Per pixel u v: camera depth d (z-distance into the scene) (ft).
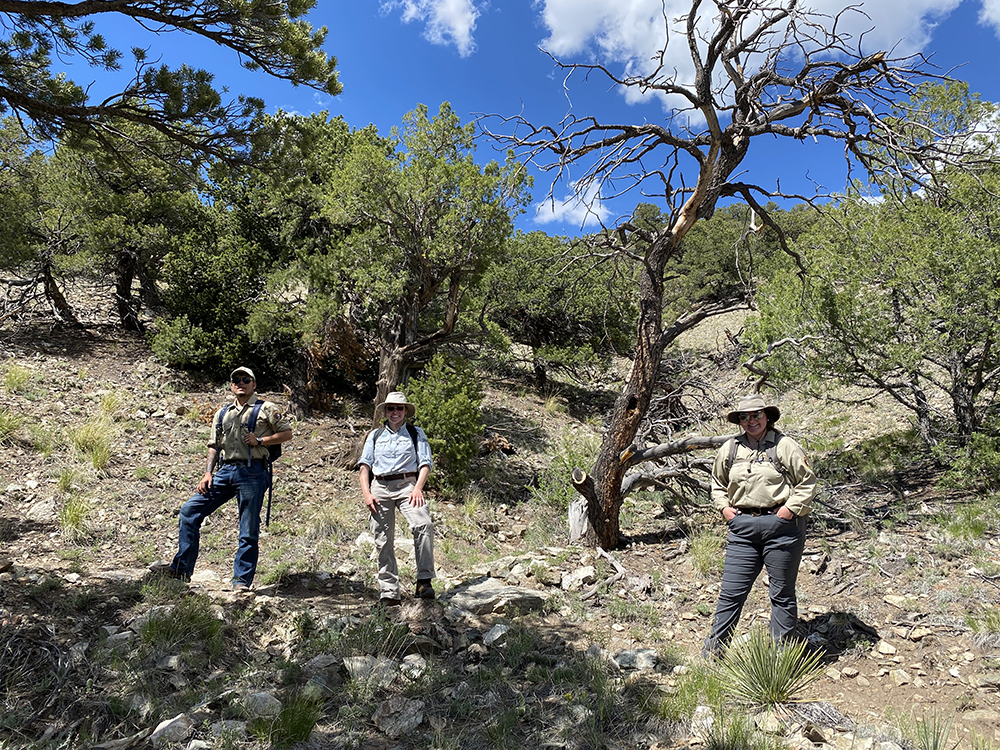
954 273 23.90
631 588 18.20
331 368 46.44
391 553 16.01
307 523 24.50
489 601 16.34
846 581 17.58
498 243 34.47
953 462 23.85
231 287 44.37
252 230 47.55
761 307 29.71
